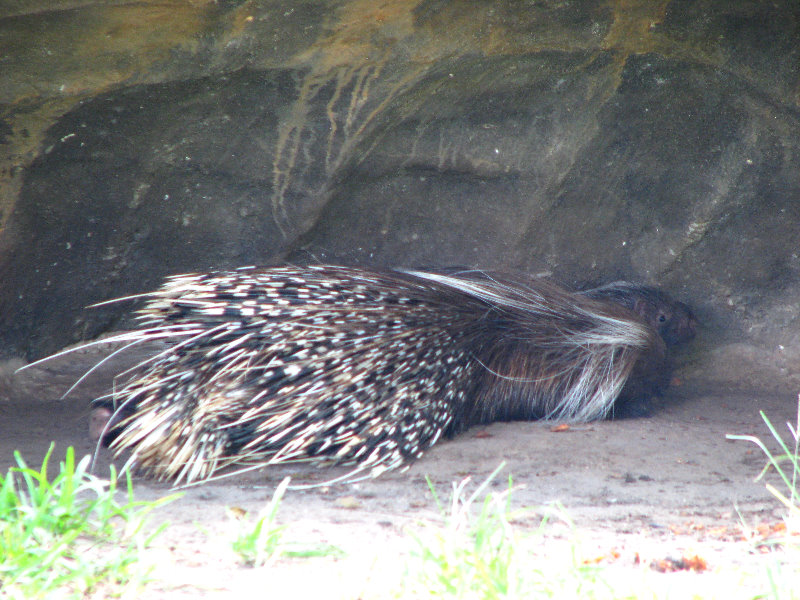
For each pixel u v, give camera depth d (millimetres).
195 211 7887
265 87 6906
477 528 3670
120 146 7023
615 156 8594
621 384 8062
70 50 6008
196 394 5844
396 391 6430
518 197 8609
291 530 4152
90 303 8016
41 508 3502
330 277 7008
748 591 3168
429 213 8602
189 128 7102
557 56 7535
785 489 5496
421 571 3270
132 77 6324
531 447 6723
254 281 6523
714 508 5031
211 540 3885
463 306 7660
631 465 6188
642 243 9297
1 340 7766
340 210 8328
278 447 6148
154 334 6004
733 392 9133
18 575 3096
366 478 5809
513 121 8078
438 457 6461
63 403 7816
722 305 9500
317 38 6578
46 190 7031
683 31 7668
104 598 3049
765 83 8086
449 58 7066
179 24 6113
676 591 3162
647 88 8117
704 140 8594
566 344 8047
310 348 6211
